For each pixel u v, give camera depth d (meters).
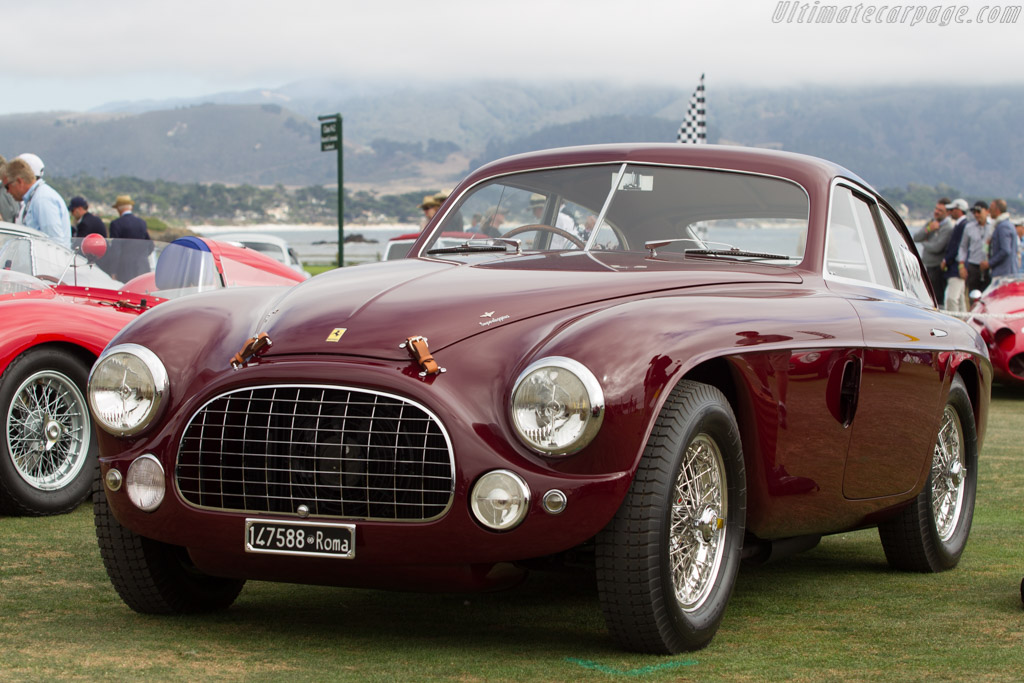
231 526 5.85
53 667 5.61
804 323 6.66
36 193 14.95
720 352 5.98
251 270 12.61
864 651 6.06
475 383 5.69
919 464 8.02
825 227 7.73
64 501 10.14
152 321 6.47
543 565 6.11
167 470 5.98
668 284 6.63
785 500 6.76
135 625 6.50
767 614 6.98
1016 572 8.42
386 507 5.68
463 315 6.08
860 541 9.70
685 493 6.01
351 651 5.97
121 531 6.42
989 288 22.25
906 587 7.85
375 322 6.06
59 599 7.09
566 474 5.51
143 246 11.92
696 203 7.85
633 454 5.57
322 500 5.73
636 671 5.59
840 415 6.99
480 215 8.35
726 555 6.29
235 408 5.91
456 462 5.53
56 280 11.20
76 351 10.28
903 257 9.18
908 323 7.73
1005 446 14.98
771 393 6.39
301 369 5.78
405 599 7.26
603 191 8.05
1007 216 27.23
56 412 10.24
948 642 6.27
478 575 5.74
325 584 5.91
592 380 5.48
